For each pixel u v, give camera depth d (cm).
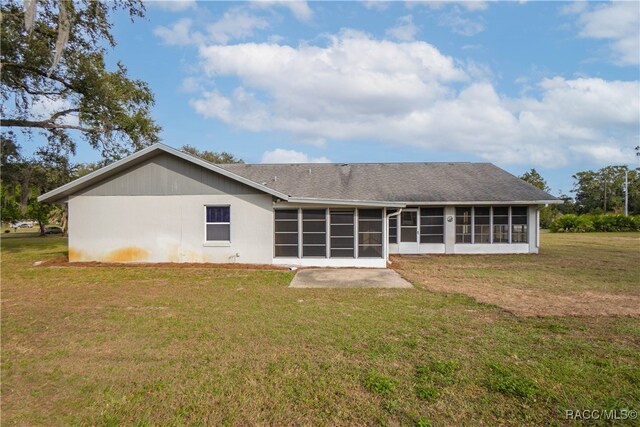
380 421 321
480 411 337
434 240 1802
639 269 1249
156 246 1322
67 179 2050
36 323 608
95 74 1719
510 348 488
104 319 630
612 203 5791
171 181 1322
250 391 374
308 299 782
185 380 400
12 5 1373
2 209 3412
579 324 600
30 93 1703
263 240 1305
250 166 2219
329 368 426
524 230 1800
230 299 780
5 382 399
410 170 2134
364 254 1311
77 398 365
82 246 1338
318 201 1266
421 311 680
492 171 2098
